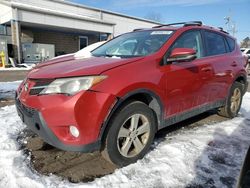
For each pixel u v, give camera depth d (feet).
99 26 62.34
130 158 9.62
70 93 8.25
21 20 48.03
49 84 8.68
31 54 54.75
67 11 64.69
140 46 11.76
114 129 8.92
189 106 12.19
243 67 16.38
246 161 5.10
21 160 9.71
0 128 12.90
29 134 12.44
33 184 8.23
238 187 4.82
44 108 8.33
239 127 14.53
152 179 8.76
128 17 78.69
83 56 12.30
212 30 14.82
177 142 11.84
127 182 8.55
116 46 12.94
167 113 10.93
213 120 15.80
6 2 48.37
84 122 8.17
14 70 45.62
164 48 10.94
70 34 66.28
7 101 19.38
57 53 64.34
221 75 14.15
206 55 13.51
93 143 8.48
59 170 9.23
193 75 11.85
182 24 13.98
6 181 8.31
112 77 8.77
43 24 51.52
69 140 8.32
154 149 10.99
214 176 9.07
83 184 8.36
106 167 9.53
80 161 9.92
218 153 10.85
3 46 49.85
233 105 16.19
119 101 8.75
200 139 12.37
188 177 8.96
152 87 9.78
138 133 9.80
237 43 17.11
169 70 10.58
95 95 8.30
